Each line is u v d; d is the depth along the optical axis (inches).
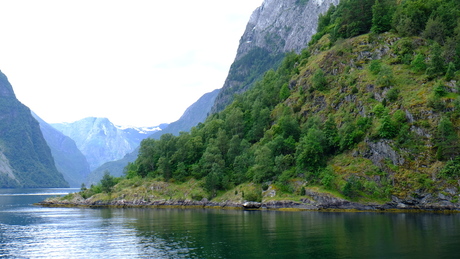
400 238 2578.7
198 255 2222.0
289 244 2484.0
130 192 7495.1
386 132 5251.0
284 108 7421.3
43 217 5088.6
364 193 5078.7
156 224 3841.0
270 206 5605.3
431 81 5526.6
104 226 3833.7
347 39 7396.7
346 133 5728.3
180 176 7573.8
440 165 4781.0
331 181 5344.5
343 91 6515.8
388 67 5940.0
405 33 6609.3
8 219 4847.4
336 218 3993.6
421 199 4729.3
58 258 2319.1
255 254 2204.7
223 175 6993.1
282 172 6077.8
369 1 7603.4
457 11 6574.8
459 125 4867.1
